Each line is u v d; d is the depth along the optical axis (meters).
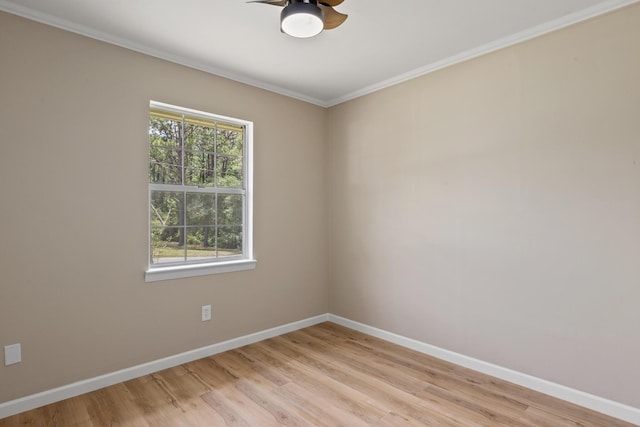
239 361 2.94
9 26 2.14
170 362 2.81
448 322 2.96
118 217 2.55
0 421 2.09
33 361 2.22
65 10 2.18
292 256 3.68
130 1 2.08
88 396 2.37
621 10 2.11
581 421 2.11
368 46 2.67
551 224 2.39
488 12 2.22
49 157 2.27
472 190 2.79
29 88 2.20
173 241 2.91
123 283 2.58
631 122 2.09
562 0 2.10
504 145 2.61
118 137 2.55
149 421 2.11
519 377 2.54
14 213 2.16
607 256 2.17
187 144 2.99
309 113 3.83
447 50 2.75
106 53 2.49
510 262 2.59
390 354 3.10
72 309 2.37
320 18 1.77
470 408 2.25
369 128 3.57
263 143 3.42
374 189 3.53
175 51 2.73
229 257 3.26
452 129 2.91
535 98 2.45
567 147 2.32
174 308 2.84
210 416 2.16
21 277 2.18
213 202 3.15
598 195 2.20
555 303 2.38
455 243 2.90
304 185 3.78
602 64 2.18
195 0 2.07
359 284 3.70
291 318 3.68
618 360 2.13
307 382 2.59
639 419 2.06
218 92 3.09
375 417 2.16
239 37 2.52
